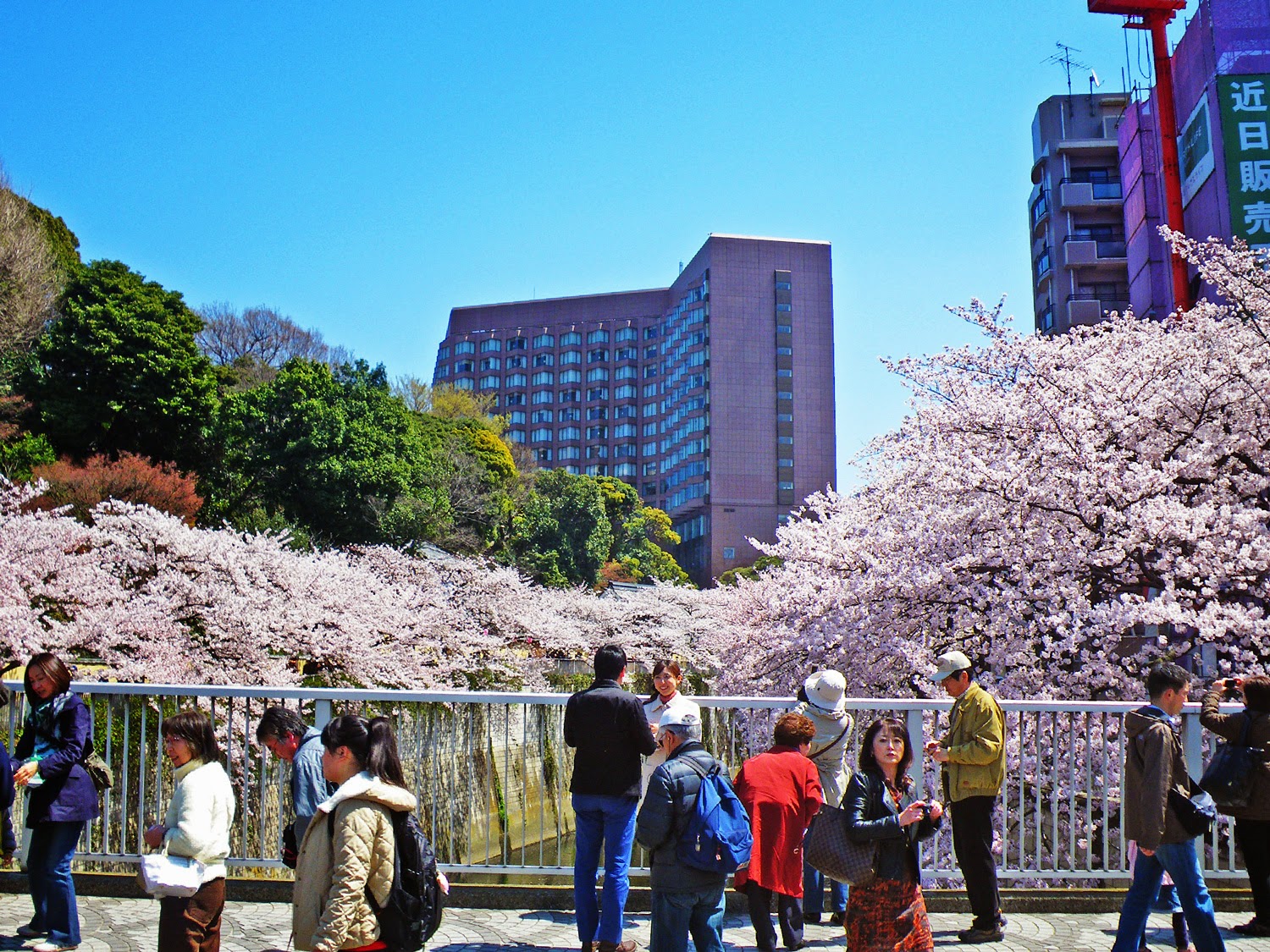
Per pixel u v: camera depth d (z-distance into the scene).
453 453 56.22
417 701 6.59
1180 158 42.94
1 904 6.37
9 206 38.44
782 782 5.43
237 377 52.41
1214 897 6.64
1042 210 61.72
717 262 120.06
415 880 3.96
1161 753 5.13
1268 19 38.69
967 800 5.88
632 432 140.62
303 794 4.75
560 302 148.88
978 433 13.72
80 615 13.98
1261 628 9.77
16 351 37.91
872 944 4.55
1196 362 13.27
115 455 37.41
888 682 12.43
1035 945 5.85
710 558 114.75
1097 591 11.91
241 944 5.64
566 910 6.51
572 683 28.33
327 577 19.58
